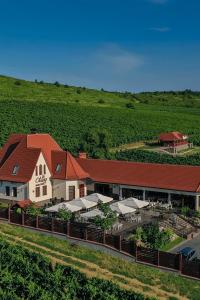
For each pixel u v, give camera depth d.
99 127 155.38
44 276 32.25
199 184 64.62
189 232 54.41
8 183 67.50
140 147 138.88
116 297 30.30
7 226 50.34
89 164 75.94
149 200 68.19
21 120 150.75
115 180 70.81
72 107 197.62
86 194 72.19
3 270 32.72
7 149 73.75
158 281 36.56
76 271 33.69
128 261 42.09
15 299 28.58
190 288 35.66
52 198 69.12
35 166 66.00
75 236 47.59
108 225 51.06
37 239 45.38
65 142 120.06
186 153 131.12
